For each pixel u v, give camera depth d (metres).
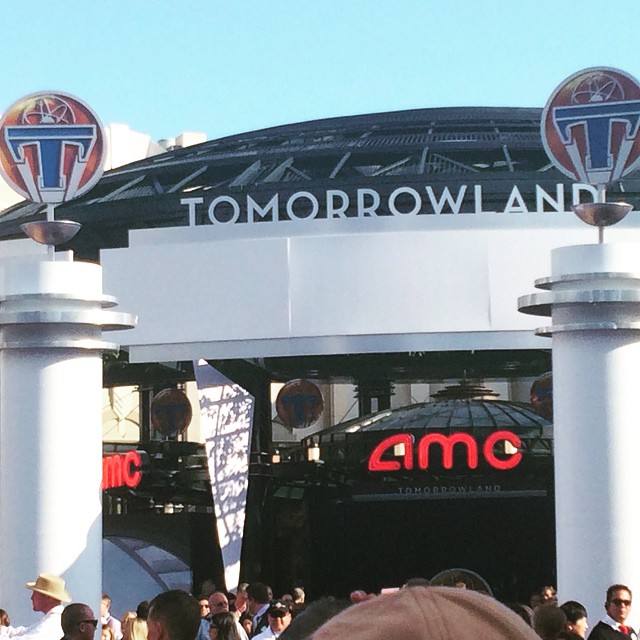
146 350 36.00
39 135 22.61
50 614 13.42
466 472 41.56
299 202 40.38
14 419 20.91
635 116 23.33
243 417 35.69
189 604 7.63
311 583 52.00
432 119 48.53
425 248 35.16
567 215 35.12
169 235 36.25
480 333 34.94
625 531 20.88
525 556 52.28
